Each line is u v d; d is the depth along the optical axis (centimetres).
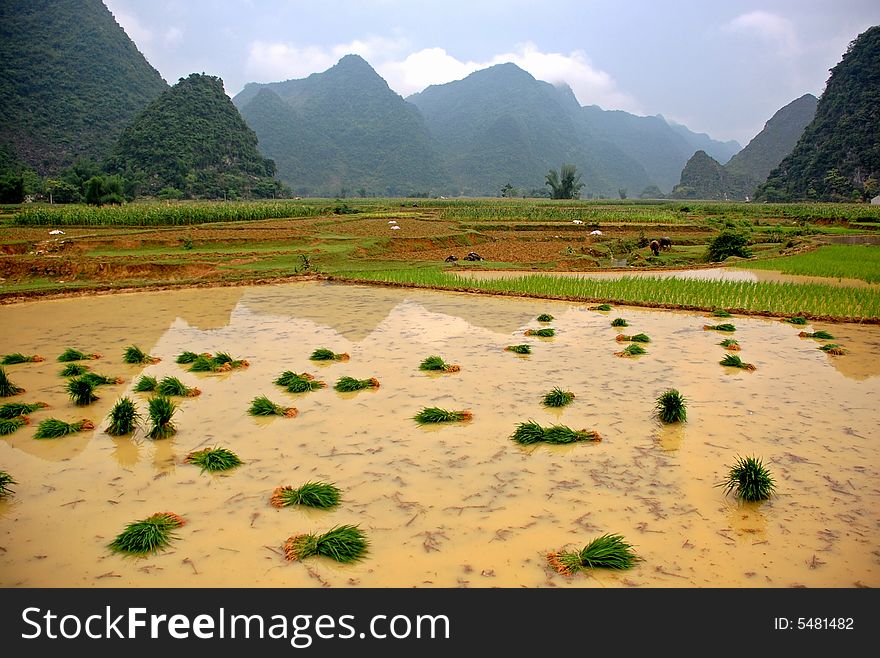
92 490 703
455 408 974
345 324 1653
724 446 824
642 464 768
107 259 2731
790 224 6400
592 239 4516
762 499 675
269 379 1135
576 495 688
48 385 1098
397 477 732
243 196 14425
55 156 16025
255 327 1611
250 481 723
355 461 778
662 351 1354
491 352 1344
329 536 574
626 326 1620
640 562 563
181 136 14550
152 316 1773
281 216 5547
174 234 3706
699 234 5078
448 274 2698
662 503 670
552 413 952
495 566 558
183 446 826
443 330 1577
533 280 2408
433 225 4941
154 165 13750
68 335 1520
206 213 4875
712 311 1828
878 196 13338
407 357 1297
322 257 3125
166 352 1346
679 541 597
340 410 965
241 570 556
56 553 581
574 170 13962
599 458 786
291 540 590
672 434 867
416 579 542
